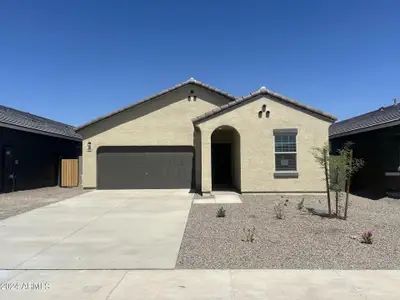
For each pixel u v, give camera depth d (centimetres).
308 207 1270
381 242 798
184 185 1892
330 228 934
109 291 532
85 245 792
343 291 528
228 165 2000
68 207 1321
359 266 641
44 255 718
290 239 824
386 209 1241
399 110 1636
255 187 1592
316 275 596
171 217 1109
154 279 581
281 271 616
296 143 1598
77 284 561
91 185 1894
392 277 585
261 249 747
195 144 1900
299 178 1588
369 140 1780
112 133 1903
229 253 721
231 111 1606
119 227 973
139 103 1892
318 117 1597
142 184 1895
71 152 2664
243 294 518
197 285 554
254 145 1598
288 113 1603
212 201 1431
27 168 2020
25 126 1812
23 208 1298
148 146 1906
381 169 1652
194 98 1911
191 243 801
